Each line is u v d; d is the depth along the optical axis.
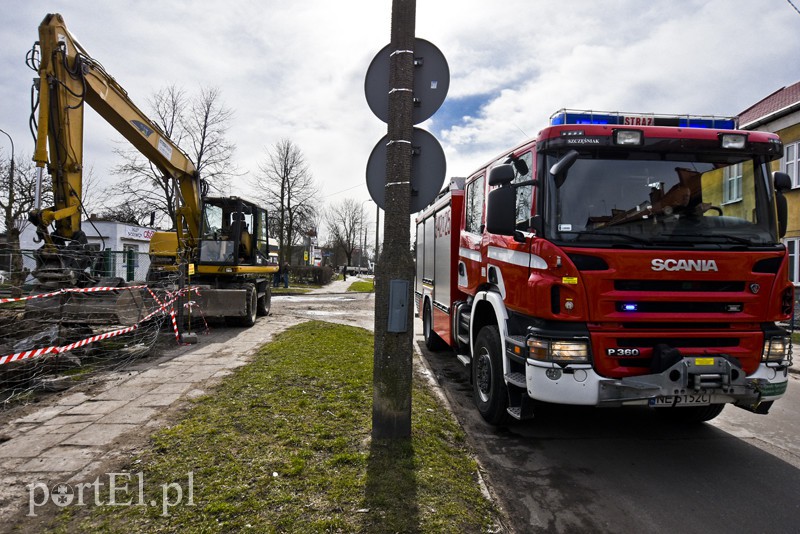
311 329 10.20
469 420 5.06
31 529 2.63
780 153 4.11
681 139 4.00
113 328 8.07
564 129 3.95
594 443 4.46
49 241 7.12
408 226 3.70
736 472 3.87
